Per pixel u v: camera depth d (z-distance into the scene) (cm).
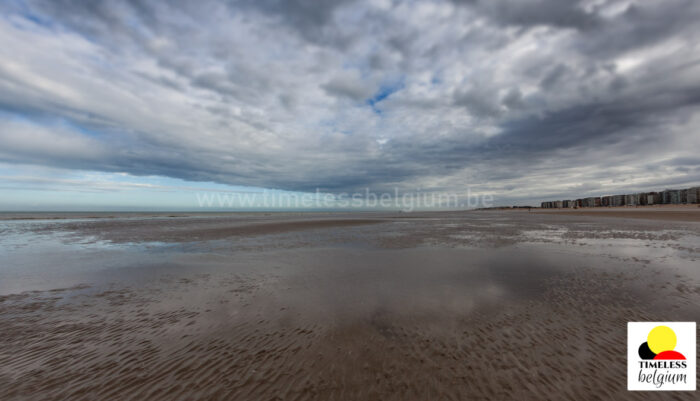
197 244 1429
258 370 343
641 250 1137
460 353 373
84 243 1482
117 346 408
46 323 489
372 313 514
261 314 520
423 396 291
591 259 966
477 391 298
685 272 778
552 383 309
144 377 333
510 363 348
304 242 1480
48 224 2950
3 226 2678
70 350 397
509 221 3416
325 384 314
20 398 297
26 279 773
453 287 665
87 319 506
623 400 281
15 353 389
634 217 3744
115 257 1086
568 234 1762
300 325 469
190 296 627
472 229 2209
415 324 465
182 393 304
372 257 1048
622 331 432
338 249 1242
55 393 304
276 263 959
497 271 814
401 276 771
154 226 2611
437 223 3017
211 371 344
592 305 539
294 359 366
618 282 688
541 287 657
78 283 734
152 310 546
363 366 346
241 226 2569
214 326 471
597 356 363
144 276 799
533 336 418
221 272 839
